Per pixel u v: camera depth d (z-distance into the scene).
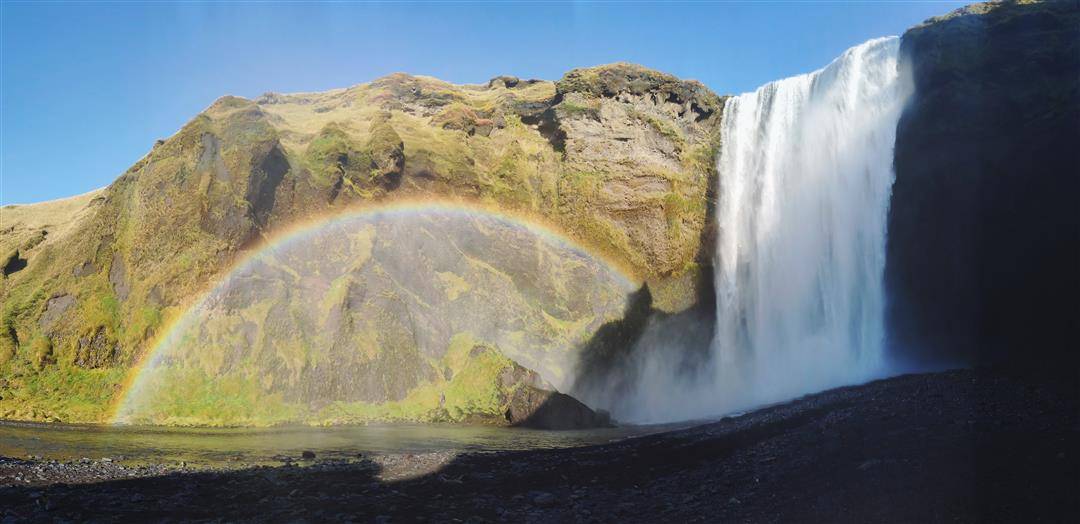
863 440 24.98
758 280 74.69
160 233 64.06
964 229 57.75
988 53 59.41
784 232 72.69
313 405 58.50
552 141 87.12
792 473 22.45
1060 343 51.47
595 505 21.11
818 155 70.06
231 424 54.22
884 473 20.09
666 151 84.75
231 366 58.31
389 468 29.38
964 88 58.97
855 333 63.91
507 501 22.03
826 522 16.67
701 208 82.50
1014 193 55.75
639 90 88.44
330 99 100.94
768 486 21.41
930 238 59.34
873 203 63.78
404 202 74.69
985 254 56.50
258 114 70.06
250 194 65.81
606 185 82.38
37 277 66.88
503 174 82.69
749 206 77.69
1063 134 54.06
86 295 63.44
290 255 66.81
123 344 60.28
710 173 83.88
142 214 65.19
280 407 57.12
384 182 73.94
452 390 63.16
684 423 58.22
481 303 70.81
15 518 18.56
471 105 94.31
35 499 21.42
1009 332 54.34
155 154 67.81
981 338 55.50
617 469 27.59
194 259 62.59
